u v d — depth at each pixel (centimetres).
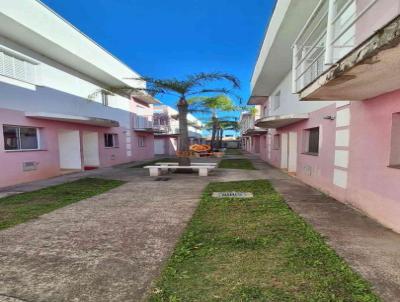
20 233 459
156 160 2245
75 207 640
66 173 1317
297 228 460
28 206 653
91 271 325
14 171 1001
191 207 629
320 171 814
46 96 1191
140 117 2280
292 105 1181
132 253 374
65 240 426
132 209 616
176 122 3394
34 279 307
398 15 237
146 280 302
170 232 459
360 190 574
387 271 311
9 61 1013
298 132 1088
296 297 262
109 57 1530
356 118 589
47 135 1184
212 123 3328
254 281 293
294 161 1318
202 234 441
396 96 454
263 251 370
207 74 1216
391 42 252
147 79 1250
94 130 1588
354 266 324
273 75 1332
